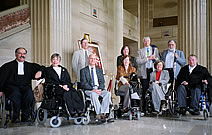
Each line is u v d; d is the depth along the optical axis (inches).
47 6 267.4
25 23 265.3
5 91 189.2
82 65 259.9
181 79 239.1
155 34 547.8
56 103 186.5
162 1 542.9
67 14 289.9
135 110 222.1
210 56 440.5
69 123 203.9
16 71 199.5
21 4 274.4
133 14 564.1
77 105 189.9
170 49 260.5
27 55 263.3
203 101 221.9
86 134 157.2
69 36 291.7
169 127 182.2
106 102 202.1
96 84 212.4
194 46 309.3
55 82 200.1
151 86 239.0
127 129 174.4
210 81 220.1
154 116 243.6
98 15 380.2
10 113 183.9
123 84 227.6
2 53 239.0
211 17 441.7
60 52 277.0
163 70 249.1
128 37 512.7
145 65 262.7
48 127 184.5
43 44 266.2
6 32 243.6
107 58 408.2
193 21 310.3
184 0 315.9
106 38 406.3
